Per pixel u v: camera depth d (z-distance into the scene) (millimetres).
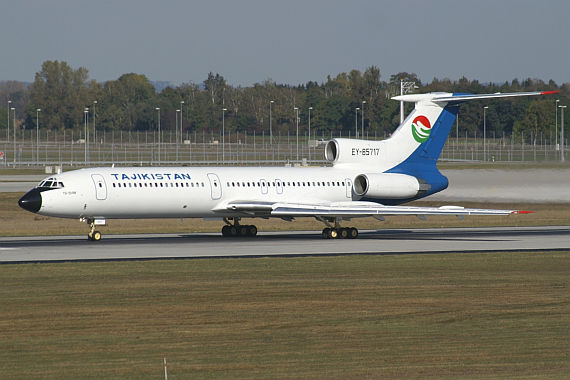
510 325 92250
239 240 182625
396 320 94562
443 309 100625
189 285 117000
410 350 81125
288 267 135500
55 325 91500
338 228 191000
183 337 86188
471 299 107188
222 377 71500
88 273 127875
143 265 137000
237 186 190250
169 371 73375
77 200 174375
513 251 160125
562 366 75125
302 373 72750
